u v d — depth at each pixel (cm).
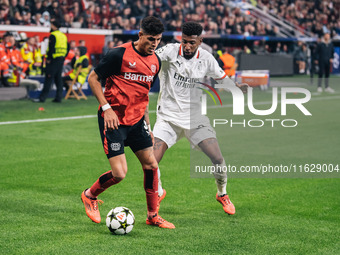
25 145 1329
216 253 602
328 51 2945
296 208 820
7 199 837
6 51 2278
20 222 713
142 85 660
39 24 2691
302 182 1004
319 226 723
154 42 636
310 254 607
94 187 700
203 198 877
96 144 1361
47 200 837
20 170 1058
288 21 4416
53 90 2427
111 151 668
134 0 3206
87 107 2111
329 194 915
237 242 645
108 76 654
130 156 1234
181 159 1195
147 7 3216
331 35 4406
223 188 784
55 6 2766
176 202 850
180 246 623
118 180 680
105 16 3034
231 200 867
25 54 2325
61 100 2289
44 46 2384
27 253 592
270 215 778
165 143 775
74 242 632
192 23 739
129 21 3122
